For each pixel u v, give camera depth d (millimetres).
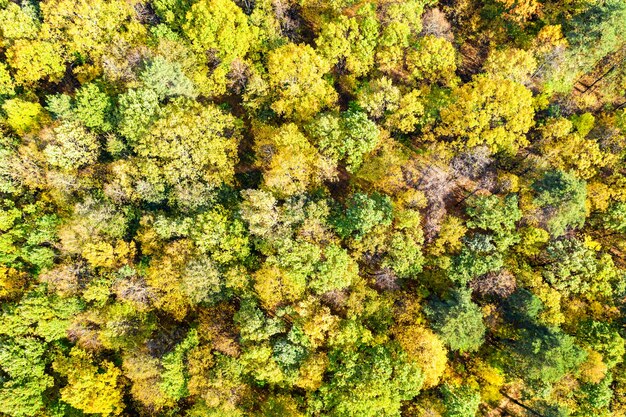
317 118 63906
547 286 58781
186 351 56094
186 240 57906
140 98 60125
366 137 59906
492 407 62250
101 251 57812
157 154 59281
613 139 65625
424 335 53969
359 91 70000
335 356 53125
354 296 55750
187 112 62062
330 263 53750
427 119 64688
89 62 71188
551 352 52375
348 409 49938
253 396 57000
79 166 63156
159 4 69625
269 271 54844
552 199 58844
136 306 59125
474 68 76312
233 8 66188
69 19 68125
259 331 53812
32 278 62750
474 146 63250
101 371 59844
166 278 56812
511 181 62781
